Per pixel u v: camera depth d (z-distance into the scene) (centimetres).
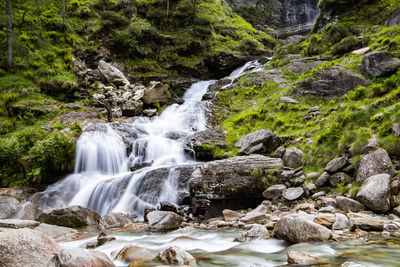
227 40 2847
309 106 1255
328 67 1354
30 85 1462
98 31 2206
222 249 497
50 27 2012
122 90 1867
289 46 2281
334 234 503
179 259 397
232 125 1341
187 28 2731
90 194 979
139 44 2397
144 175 977
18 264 346
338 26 1897
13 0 2022
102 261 362
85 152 1134
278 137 1060
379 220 545
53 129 1202
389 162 670
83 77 1850
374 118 831
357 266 338
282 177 849
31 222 655
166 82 2273
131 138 1275
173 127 1480
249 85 1823
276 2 5631
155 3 2762
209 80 2555
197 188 884
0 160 1042
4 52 1625
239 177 871
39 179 1036
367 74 1163
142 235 632
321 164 840
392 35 1458
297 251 427
